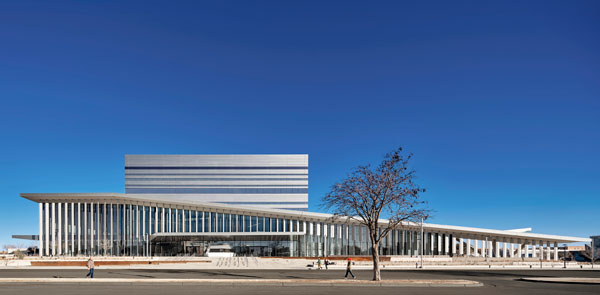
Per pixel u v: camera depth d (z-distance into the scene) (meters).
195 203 79.62
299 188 116.12
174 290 24.94
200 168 116.25
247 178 116.31
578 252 120.19
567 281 32.69
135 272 42.81
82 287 26.53
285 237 78.31
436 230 83.56
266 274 40.47
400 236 81.88
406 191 30.02
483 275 41.91
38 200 77.50
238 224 81.25
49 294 22.47
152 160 116.12
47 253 76.00
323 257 69.94
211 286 27.62
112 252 76.06
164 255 76.44
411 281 29.27
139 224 77.50
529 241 89.75
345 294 23.06
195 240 77.31
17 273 40.28
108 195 76.31
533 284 30.83
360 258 70.19
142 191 114.50
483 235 87.19
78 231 76.38
